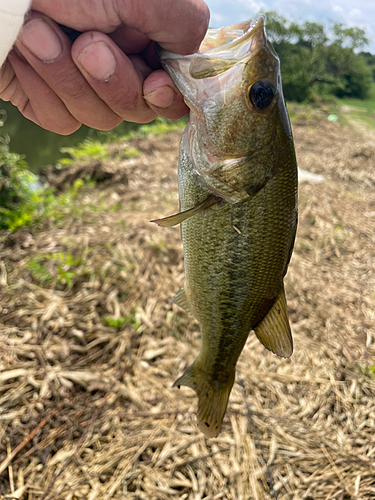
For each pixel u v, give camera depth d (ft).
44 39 0.36
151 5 0.37
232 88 0.43
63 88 0.40
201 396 0.59
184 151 0.48
